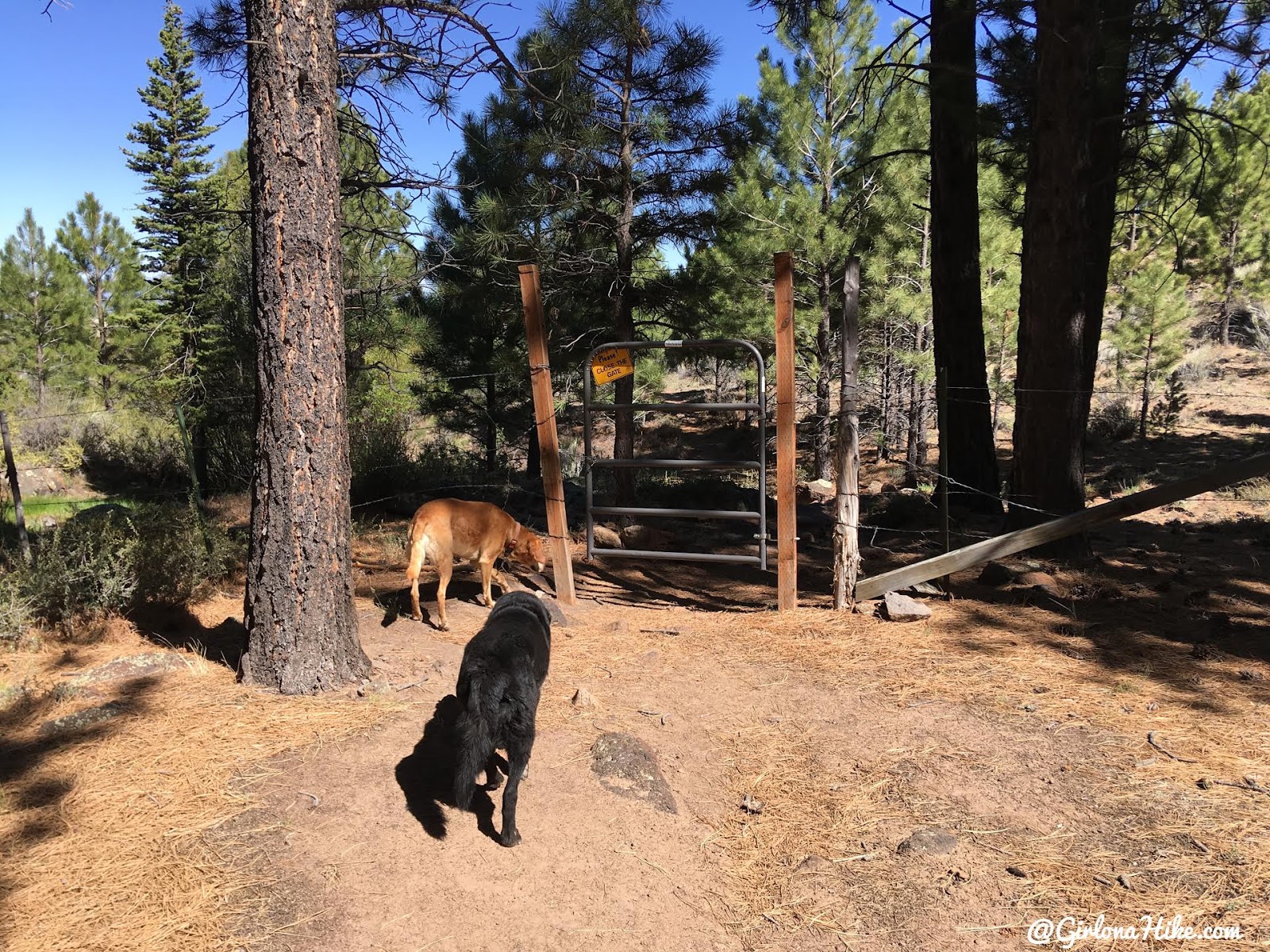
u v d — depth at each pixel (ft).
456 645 19.13
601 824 12.30
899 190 55.83
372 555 31.24
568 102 32.65
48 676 16.80
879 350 69.26
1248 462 19.03
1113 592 22.98
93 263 113.29
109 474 65.87
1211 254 88.53
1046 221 25.30
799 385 73.97
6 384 86.94
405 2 18.76
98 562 20.30
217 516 42.29
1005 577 24.70
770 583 27.37
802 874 11.53
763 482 22.85
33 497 57.47
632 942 10.12
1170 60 36.63
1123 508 20.25
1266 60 31.19
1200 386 92.63
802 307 62.59
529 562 22.91
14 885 10.21
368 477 45.93
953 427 39.73
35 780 12.57
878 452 81.56
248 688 16.07
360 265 45.06
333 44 15.61
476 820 12.17
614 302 38.04
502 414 65.26
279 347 15.20
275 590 15.79
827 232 55.36
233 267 58.03
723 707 16.67
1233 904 10.50
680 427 107.76
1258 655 18.48
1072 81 24.58
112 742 13.76
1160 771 13.67
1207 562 27.17
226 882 10.47
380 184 26.25
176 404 24.68
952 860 11.69
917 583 22.90
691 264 52.80
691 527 36.96
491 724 11.29
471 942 9.87
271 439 15.51
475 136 38.75
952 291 39.14
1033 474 26.27
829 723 15.90
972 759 14.28
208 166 77.61
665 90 35.68
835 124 59.21
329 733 14.26
